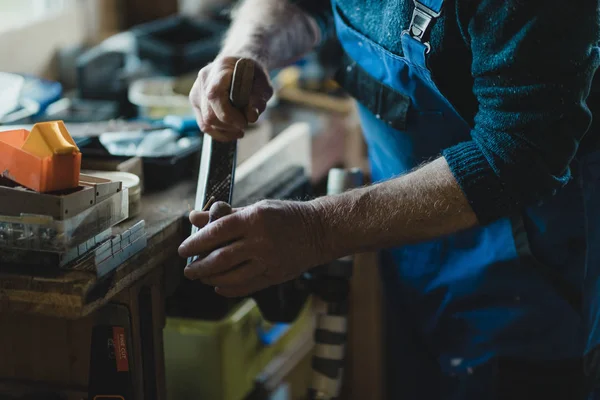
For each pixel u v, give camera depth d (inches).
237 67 42.6
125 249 41.7
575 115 39.5
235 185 53.1
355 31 49.3
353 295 82.3
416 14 42.9
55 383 47.8
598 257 50.1
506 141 39.9
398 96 49.2
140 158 51.6
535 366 52.1
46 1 86.0
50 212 38.4
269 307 53.2
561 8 37.9
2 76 66.1
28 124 61.1
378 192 42.3
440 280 54.3
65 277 38.7
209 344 53.6
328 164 78.5
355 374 84.4
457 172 41.0
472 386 54.2
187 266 41.9
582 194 48.0
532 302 51.0
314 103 83.4
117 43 84.7
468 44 42.0
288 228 41.1
